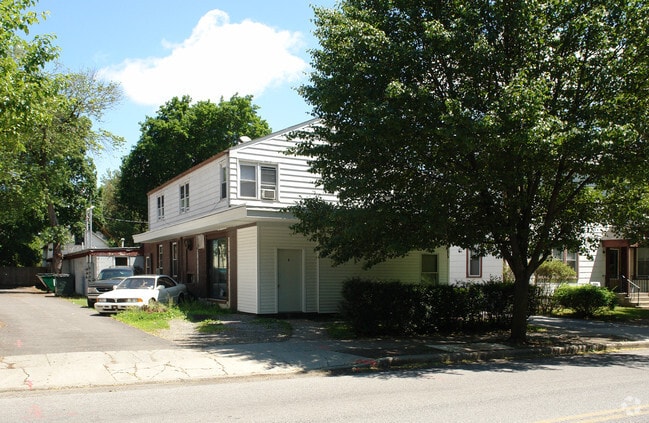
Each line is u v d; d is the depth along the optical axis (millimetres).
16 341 12984
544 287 23156
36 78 13430
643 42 12234
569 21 12367
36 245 50875
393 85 11328
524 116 10703
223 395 8352
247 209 17562
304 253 19734
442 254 23016
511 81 11477
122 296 19359
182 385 9211
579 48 12719
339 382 9500
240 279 20062
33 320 17500
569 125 11688
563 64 12336
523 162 12008
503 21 12102
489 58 11828
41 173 36281
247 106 45969
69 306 23781
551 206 14047
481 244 15133
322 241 15195
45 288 39938
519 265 14305
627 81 12438
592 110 12117
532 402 7793
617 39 12367
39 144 34906
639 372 10688
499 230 13016
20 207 36312
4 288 43906
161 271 29766
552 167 13148
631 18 12211
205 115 44719
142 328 15523
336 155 13398
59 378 9289
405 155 12797
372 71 12188
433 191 12398
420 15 12625
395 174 13320
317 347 12781
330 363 10977
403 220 12438
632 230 18000
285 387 9016
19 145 13836
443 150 12477
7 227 45844
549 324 18797
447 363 11875
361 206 13672
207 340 13648
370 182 13094
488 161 12266
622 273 28391
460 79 12703
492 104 11273
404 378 9922
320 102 13180
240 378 9867
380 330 14930
